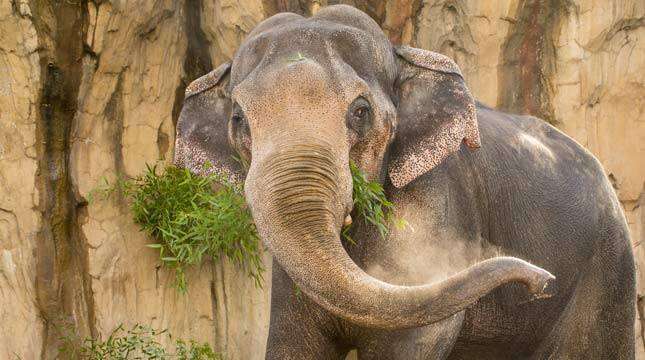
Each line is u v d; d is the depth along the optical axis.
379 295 7.52
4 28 11.10
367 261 9.33
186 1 12.57
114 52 11.67
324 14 9.17
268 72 8.44
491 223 10.36
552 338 11.33
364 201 8.81
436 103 9.20
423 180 9.42
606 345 11.70
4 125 11.17
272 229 7.78
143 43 11.96
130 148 11.96
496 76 14.24
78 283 11.48
